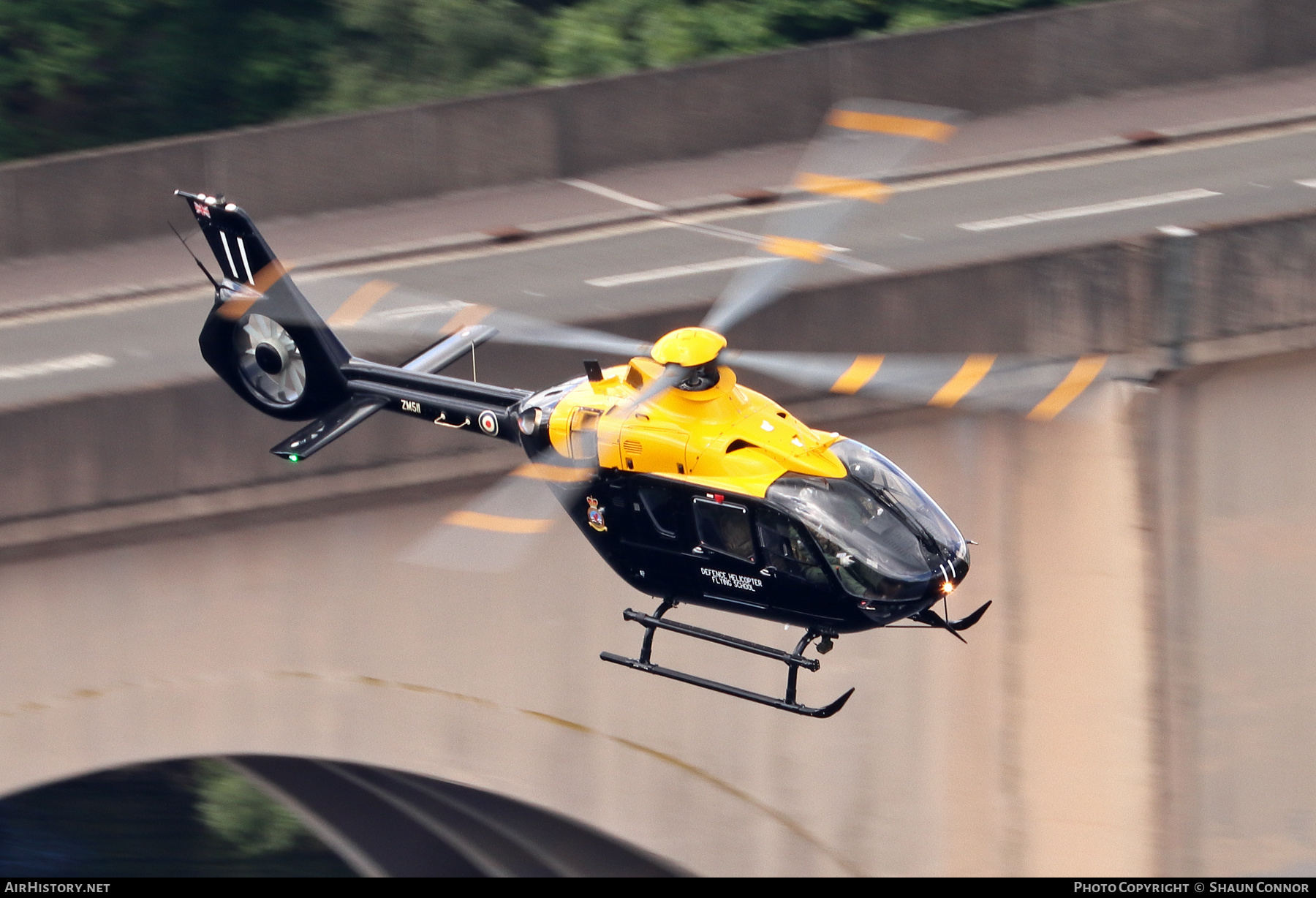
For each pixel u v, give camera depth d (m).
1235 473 103.12
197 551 95.38
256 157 139.38
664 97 147.00
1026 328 97.75
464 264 126.19
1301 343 100.00
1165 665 103.12
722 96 147.75
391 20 180.38
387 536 96.62
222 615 96.62
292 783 134.00
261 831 155.00
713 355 66.19
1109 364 98.31
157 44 186.62
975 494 99.75
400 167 143.00
